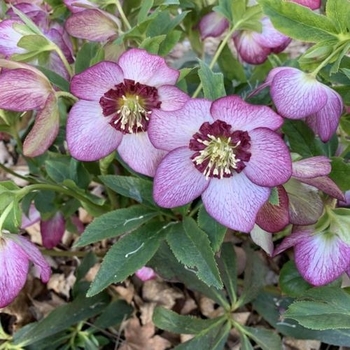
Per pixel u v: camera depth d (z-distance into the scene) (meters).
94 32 0.23
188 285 0.27
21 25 0.22
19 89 0.20
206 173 0.20
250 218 0.20
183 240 0.22
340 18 0.20
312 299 0.23
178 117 0.19
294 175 0.19
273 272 0.33
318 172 0.19
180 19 0.24
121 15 0.24
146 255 0.22
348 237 0.21
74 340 0.30
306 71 0.21
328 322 0.22
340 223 0.21
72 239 0.36
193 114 0.19
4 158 0.42
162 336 0.32
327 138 0.21
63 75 0.24
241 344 0.27
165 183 0.20
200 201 0.25
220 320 0.27
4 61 0.20
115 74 0.20
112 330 0.32
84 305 0.29
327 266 0.22
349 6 0.19
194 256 0.21
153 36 0.24
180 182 0.20
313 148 0.24
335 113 0.21
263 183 0.19
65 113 0.28
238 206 0.20
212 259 0.21
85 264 0.30
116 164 0.29
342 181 0.22
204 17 0.29
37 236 0.37
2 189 0.21
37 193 0.28
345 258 0.21
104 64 0.20
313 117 0.22
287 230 0.28
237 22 0.25
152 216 0.23
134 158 0.22
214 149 0.20
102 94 0.21
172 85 0.20
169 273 0.27
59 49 0.23
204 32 0.29
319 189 0.21
